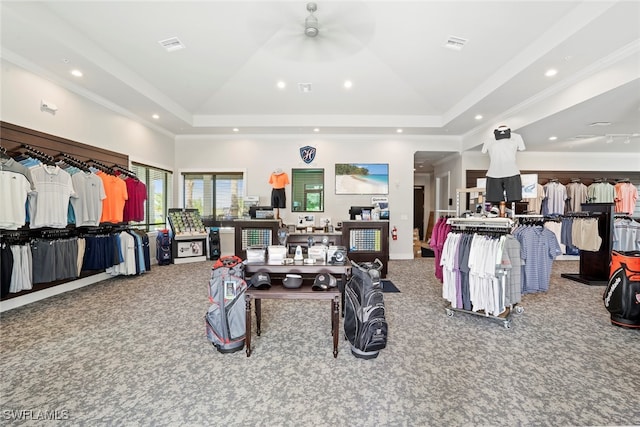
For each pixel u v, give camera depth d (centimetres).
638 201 789
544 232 413
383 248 566
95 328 317
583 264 557
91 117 497
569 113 460
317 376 230
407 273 604
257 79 496
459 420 182
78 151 471
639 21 292
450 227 411
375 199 750
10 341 285
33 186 370
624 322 324
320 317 355
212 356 260
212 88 534
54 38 336
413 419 183
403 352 269
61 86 440
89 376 227
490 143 468
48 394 204
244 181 764
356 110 648
